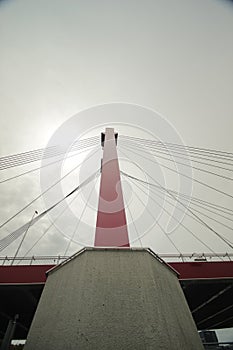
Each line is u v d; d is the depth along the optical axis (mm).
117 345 7297
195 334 9453
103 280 9641
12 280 15938
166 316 8617
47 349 7766
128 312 8359
